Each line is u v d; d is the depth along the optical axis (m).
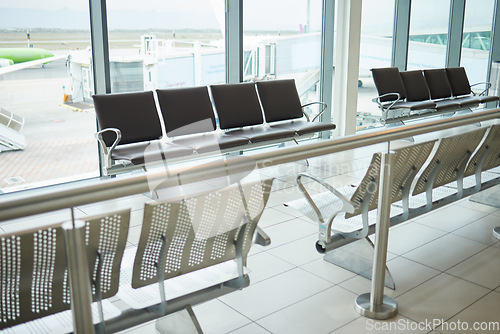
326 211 2.58
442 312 2.34
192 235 1.70
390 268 2.80
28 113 4.34
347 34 6.04
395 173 2.39
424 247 3.09
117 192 1.34
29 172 4.45
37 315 1.54
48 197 1.22
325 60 6.22
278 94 5.12
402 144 6.12
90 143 4.75
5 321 1.48
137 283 1.71
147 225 1.55
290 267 2.81
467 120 2.52
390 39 6.87
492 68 8.23
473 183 3.18
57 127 4.53
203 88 4.68
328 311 2.35
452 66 7.82
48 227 1.36
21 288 1.45
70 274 1.34
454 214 3.68
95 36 4.46
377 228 2.24
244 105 4.89
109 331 1.68
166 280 1.89
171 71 5.05
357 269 2.73
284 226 3.43
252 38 5.54
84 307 1.36
